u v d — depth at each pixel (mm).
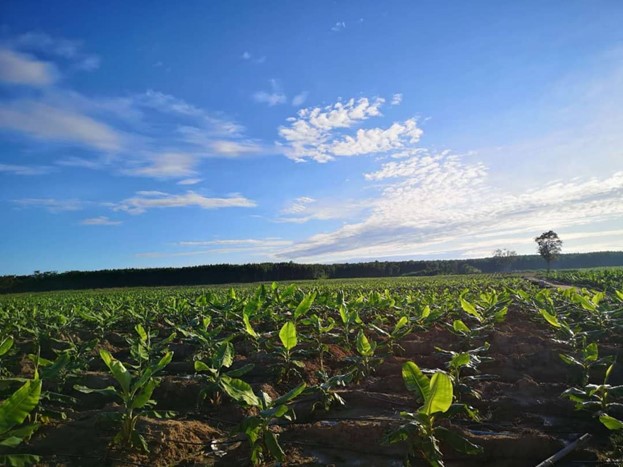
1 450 4562
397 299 15258
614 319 10227
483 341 9648
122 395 4793
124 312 15016
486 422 5852
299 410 6160
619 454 4918
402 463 4668
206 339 8211
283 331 7129
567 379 7488
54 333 11562
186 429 5277
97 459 4570
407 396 6715
